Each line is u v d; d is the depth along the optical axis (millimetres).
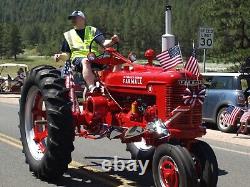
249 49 23156
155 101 6219
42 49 182250
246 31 24062
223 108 12594
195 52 6168
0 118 14648
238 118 11812
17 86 28156
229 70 25109
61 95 6703
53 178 6844
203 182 5953
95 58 6973
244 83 13875
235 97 12430
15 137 10570
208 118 13016
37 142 7359
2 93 28062
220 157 8906
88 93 7023
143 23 141875
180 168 5531
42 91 6867
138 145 7715
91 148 9484
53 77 7000
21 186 6656
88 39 7613
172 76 5949
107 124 6848
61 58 7789
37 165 6914
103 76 7051
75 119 7023
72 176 7207
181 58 6133
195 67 6070
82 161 8250
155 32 140250
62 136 6543
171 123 5910
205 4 24516
